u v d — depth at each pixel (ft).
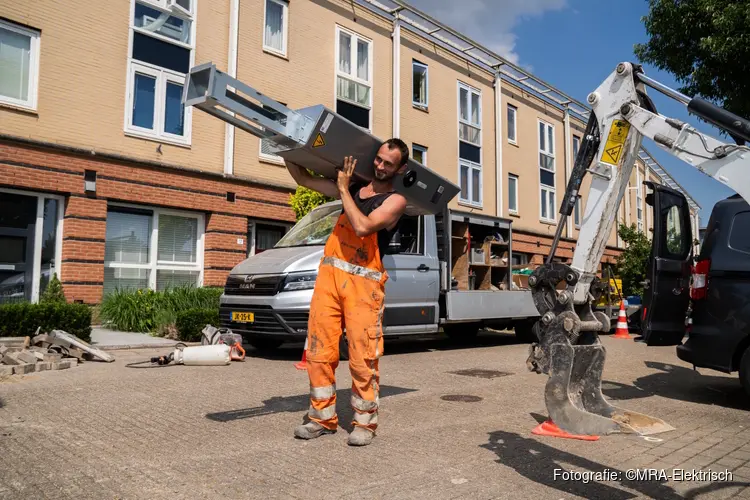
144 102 39.63
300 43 49.21
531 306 35.63
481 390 19.89
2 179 32.68
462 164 66.80
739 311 18.92
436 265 30.04
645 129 12.71
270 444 12.65
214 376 21.06
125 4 38.58
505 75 73.20
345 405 16.76
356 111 54.24
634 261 69.82
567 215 14.07
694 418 16.72
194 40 42.11
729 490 10.65
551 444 13.33
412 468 11.28
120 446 12.23
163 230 40.78
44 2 34.99
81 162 35.86
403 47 59.77
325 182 14.70
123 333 33.04
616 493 10.36
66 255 35.09
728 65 36.76
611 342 40.52
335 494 9.81
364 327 12.87
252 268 26.45
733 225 19.74
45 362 21.94
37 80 34.60
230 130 43.55
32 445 12.13
